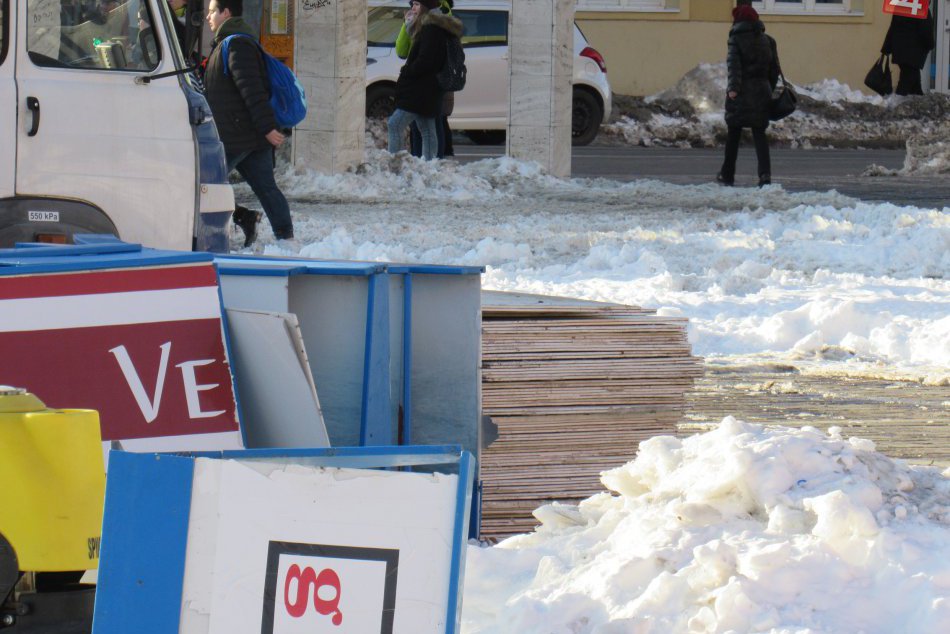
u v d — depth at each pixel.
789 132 59.59
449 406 9.91
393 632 5.45
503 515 10.33
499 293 12.27
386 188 33.94
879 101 62.75
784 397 14.91
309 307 9.27
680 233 26.89
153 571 5.37
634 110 59.62
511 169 36.25
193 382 7.95
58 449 6.23
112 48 14.62
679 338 10.76
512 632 7.46
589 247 25.45
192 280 8.02
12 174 14.16
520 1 36.09
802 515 7.78
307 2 34.31
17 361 7.68
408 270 9.65
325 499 5.44
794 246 25.27
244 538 5.39
